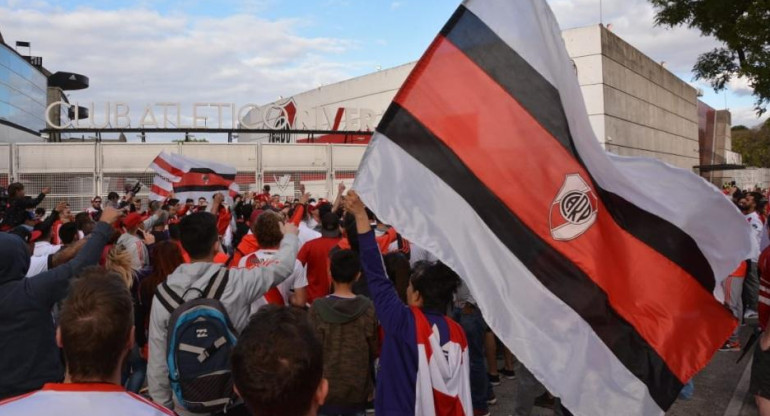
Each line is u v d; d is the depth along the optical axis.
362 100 55.28
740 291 7.93
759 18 14.23
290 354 1.54
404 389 2.92
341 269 3.75
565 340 2.87
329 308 3.63
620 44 38.22
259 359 1.53
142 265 6.06
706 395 6.03
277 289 4.80
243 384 1.54
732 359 7.43
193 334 2.88
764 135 78.88
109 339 1.81
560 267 2.96
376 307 3.01
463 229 2.91
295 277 4.86
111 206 3.48
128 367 5.19
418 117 2.99
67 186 27.38
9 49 34.50
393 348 2.96
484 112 3.05
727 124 64.25
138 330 4.95
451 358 3.00
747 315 9.38
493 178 3.00
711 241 3.09
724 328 2.99
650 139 42.62
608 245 3.03
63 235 5.80
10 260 3.11
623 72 38.41
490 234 2.93
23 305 3.09
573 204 3.02
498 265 2.89
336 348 3.59
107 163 27.81
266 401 1.52
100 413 1.67
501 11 3.14
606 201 3.07
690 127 52.62
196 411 2.88
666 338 2.95
